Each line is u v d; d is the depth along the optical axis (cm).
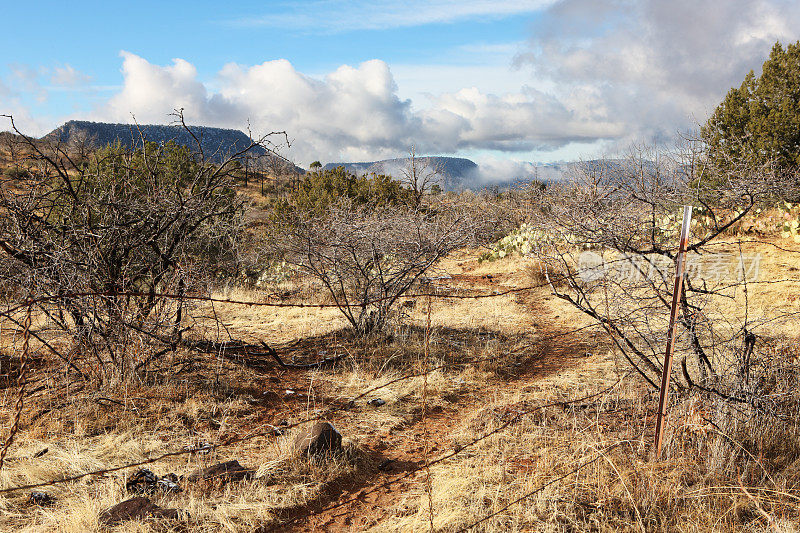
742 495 370
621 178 496
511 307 1180
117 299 592
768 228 1339
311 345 866
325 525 377
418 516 371
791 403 491
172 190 663
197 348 725
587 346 852
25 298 547
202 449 416
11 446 453
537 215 508
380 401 621
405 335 904
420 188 2206
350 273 931
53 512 362
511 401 616
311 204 1603
